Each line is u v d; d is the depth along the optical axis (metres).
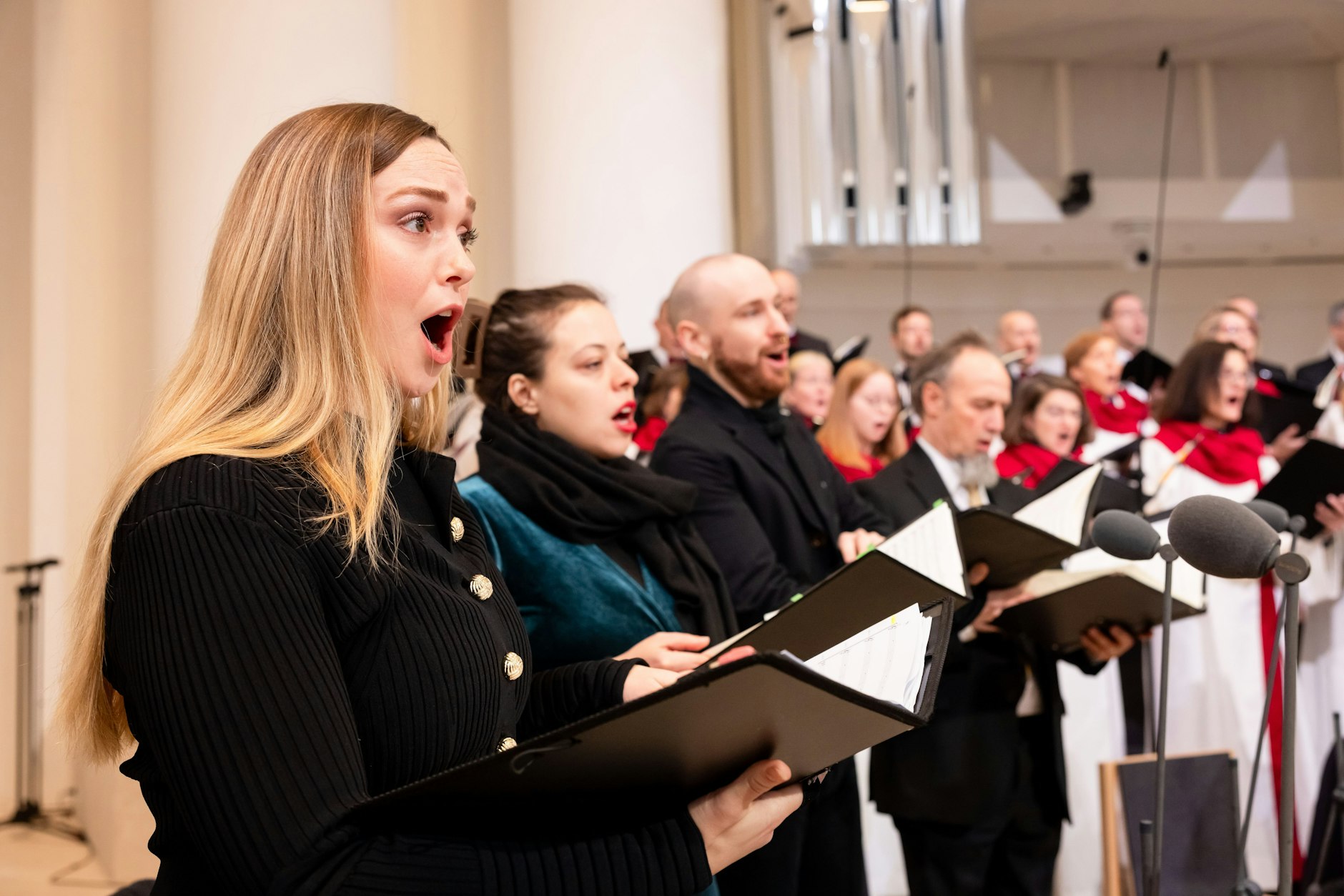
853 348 5.18
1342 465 3.25
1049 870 2.67
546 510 1.87
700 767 0.96
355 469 0.99
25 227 4.57
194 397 1.01
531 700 1.61
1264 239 9.97
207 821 0.85
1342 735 3.56
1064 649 2.68
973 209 7.06
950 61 7.09
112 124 4.31
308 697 0.88
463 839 0.92
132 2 4.22
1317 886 3.12
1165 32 9.34
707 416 2.41
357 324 1.02
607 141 4.33
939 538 1.82
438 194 1.08
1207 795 2.44
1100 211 9.71
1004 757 2.57
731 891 2.03
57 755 4.57
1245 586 3.70
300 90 3.67
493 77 4.91
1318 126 9.96
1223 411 3.97
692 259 4.38
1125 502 3.11
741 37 6.98
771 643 1.66
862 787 3.35
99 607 0.99
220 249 1.06
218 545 0.89
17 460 4.61
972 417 2.83
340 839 0.86
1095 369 5.38
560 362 1.98
